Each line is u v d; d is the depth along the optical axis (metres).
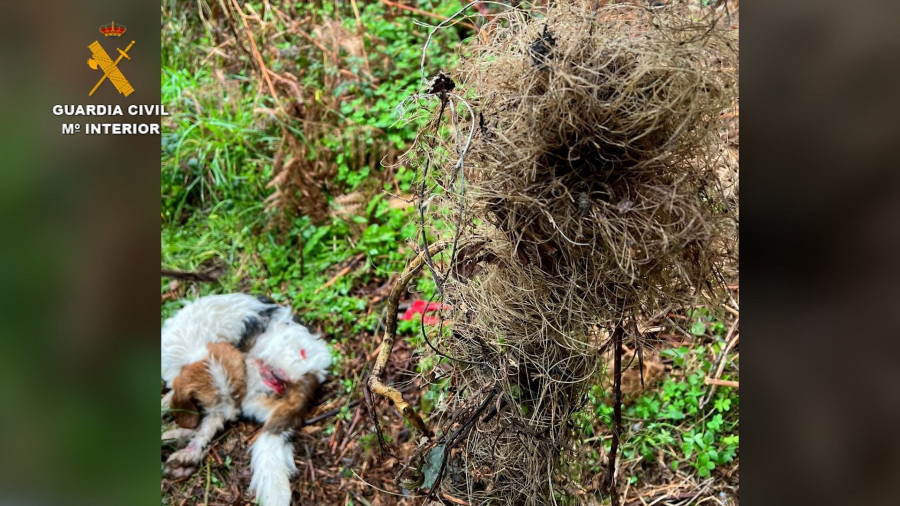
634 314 0.88
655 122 0.77
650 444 1.32
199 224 1.75
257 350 1.46
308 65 1.90
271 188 1.75
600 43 0.80
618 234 0.80
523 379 0.94
